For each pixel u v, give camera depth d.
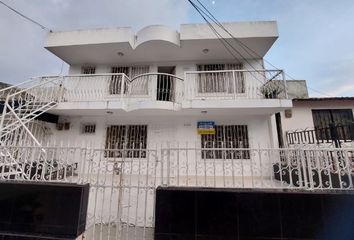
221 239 3.21
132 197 4.83
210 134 7.67
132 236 4.19
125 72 9.09
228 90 7.77
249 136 7.50
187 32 7.47
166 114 7.65
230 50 8.06
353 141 5.25
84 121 8.29
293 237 3.16
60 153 4.10
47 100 7.13
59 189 3.55
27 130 5.75
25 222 3.51
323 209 3.21
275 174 4.85
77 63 9.23
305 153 3.86
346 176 3.78
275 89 6.99
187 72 6.95
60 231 3.40
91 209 4.80
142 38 7.75
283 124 8.47
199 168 6.47
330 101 8.45
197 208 3.32
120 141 8.07
